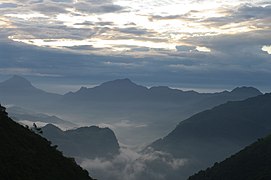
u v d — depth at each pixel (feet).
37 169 106.42
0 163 97.50
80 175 123.03
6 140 113.91
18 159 104.73
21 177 97.71
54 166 115.75
